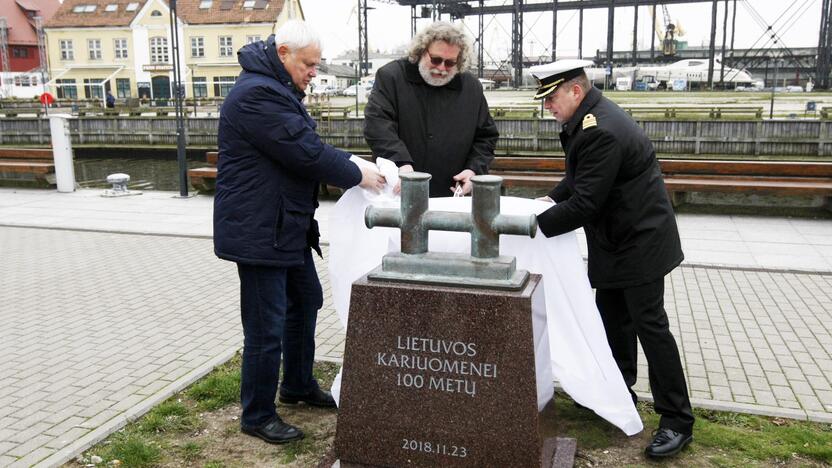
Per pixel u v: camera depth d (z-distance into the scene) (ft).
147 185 68.49
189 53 178.91
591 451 12.21
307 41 11.43
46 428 13.15
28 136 108.78
